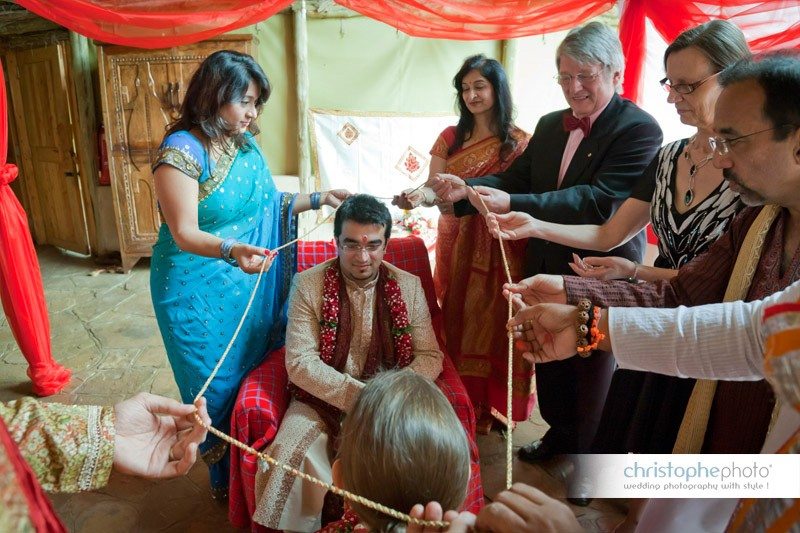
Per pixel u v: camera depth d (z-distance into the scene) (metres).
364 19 4.42
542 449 2.23
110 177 4.39
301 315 1.77
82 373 2.95
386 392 0.88
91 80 4.57
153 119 4.29
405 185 4.66
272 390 1.77
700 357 0.93
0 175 2.40
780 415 0.68
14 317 2.61
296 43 4.36
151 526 1.94
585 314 1.05
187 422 1.05
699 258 1.21
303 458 1.58
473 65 2.19
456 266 2.28
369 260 1.67
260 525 1.65
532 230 1.72
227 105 1.67
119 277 4.51
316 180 4.59
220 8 2.53
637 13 2.54
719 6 2.27
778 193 0.91
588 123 1.82
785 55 0.87
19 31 4.59
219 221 1.82
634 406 1.52
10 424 0.86
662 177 1.51
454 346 2.35
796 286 0.73
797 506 0.52
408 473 0.82
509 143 2.26
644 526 1.11
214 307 1.83
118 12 2.43
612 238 1.68
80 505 2.01
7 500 0.51
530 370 2.22
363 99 4.60
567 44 1.71
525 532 0.65
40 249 5.29
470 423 1.73
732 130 0.89
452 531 0.69
